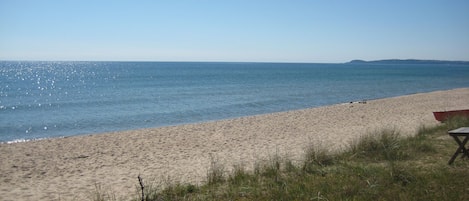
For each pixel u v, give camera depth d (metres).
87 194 7.71
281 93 39.34
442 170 6.92
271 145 13.01
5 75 80.94
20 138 16.45
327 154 8.39
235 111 25.59
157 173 9.41
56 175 9.66
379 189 5.89
